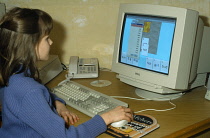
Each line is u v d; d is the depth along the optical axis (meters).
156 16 1.24
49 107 0.93
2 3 1.70
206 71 1.41
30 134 0.98
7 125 1.01
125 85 1.52
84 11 1.73
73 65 1.65
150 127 1.01
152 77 1.27
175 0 1.60
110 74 1.72
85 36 1.79
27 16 0.97
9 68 0.97
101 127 0.97
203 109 1.19
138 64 1.35
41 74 1.46
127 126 1.02
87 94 1.29
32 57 0.99
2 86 1.00
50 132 0.90
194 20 1.14
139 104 1.26
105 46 1.79
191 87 1.38
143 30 1.30
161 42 1.23
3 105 1.01
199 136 1.49
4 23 0.97
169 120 1.09
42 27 1.00
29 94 0.91
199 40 1.26
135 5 1.33
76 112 1.18
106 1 1.70
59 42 1.81
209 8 1.54
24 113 0.92
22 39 0.96
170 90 1.27
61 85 1.44
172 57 1.18
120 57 1.45
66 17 1.75
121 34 1.43
